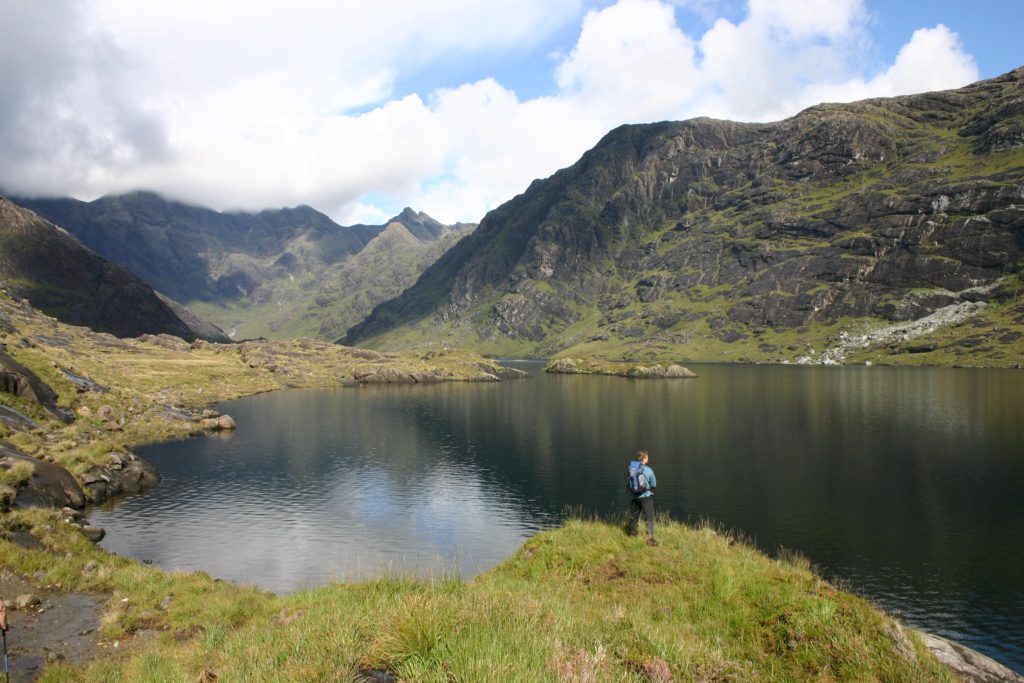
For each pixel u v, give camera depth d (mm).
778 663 11227
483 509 50469
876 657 11047
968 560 37438
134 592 19969
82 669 13258
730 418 99000
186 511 48156
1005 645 27844
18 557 20328
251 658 9695
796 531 42781
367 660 8125
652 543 18062
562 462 69062
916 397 121250
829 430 84188
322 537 42719
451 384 184750
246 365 184125
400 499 53594
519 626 8844
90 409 76375
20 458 41562
